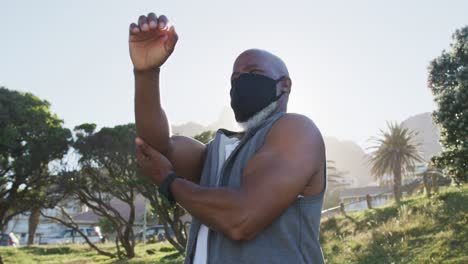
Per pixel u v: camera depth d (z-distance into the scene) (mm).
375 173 39344
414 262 10898
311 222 1478
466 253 10344
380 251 12805
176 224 24125
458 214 13453
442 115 15070
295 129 1475
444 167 15758
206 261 1499
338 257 13406
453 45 16609
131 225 26797
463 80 14969
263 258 1395
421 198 19438
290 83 1710
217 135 1720
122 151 24031
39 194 27031
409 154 38156
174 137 1782
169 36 1410
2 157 25031
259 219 1343
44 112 26688
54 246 35969
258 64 1672
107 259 27625
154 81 1491
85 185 25891
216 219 1366
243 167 1514
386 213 18297
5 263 26844
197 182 1828
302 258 1437
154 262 21516
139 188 24000
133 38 1419
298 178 1391
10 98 25719
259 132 1541
